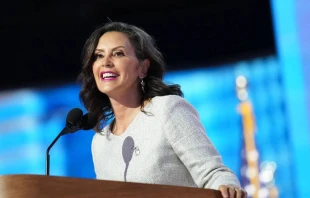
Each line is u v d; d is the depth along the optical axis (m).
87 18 14.91
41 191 5.11
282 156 13.42
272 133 13.54
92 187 5.23
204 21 14.28
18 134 15.02
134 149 6.53
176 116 6.43
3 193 5.12
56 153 14.70
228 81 13.93
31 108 15.03
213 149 6.33
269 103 13.62
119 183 5.30
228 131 13.77
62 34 15.02
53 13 14.94
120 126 6.89
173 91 7.02
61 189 5.15
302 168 13.34
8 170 14.95
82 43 14.95
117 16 14.90
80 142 14.63
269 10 13.80
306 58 13.52
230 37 14.03
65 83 14.95
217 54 14.11
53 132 14.87
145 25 14.69
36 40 15.13
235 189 5.70
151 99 6.74
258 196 13.38
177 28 14.43
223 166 6.21
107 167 6.73
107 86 6.70
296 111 13.48
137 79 6.89
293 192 13.30
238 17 14.02
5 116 15.08
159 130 6.44
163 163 6.37
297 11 13.61
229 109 13.83
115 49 6.80
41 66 15.08
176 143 6.33
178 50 14.35
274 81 13.65
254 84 13.76
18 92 15.13
